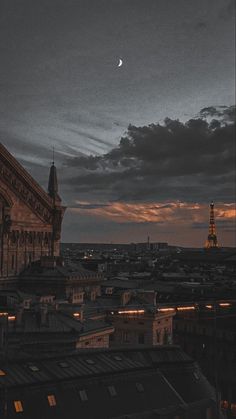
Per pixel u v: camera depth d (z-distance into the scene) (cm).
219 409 6619
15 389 5412
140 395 6162
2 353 6694
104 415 5728
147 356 6931
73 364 6194
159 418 5981
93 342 9250
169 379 6719
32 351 7394
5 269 12594
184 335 15175
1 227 12606
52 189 14362
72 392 5747
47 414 5412
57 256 13912
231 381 13338
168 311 12238
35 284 12675
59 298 12350
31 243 13512
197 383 6900
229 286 18238
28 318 8906
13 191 12875
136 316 11738
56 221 14212
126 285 17825
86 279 13138
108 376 6122
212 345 14312
